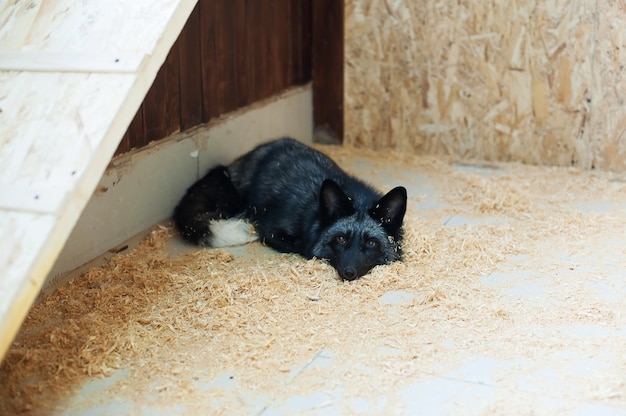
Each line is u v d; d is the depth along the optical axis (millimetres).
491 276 2045
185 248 2205
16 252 1561
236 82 2551
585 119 2635
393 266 2064
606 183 2551
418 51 2764
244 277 2029
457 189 2539
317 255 2109
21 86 1748
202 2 2367
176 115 2328
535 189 2525
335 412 1634
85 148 1641
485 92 2723
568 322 1861
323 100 2908
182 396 1677
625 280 2012
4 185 1629
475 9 2668
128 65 1714
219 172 2359
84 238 2070
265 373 1729
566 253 2145
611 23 2537
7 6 1886
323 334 1836
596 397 1651
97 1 1833
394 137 2863
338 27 2832
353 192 2217
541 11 2602
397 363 1747
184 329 1858
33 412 1646
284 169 2318
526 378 1701
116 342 1809
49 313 1917
